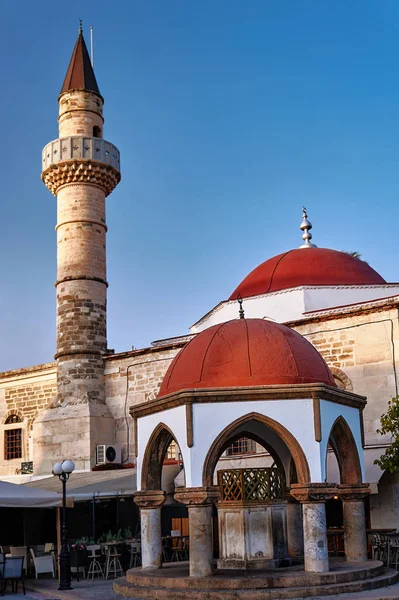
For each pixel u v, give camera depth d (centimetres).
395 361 2441
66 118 3372
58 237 3297
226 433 1627
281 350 1717
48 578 2242
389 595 1463
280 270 3083
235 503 1717
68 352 3166
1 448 3603
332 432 1788
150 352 3092
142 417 1830
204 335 1817
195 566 1590
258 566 1680
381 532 2128
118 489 2414
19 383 3600
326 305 2891
